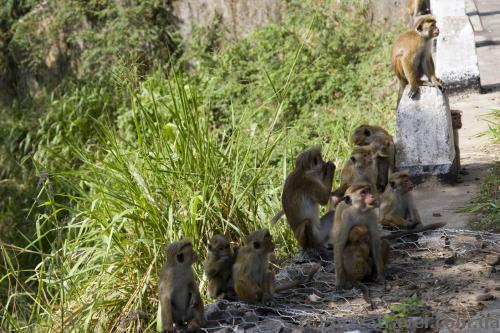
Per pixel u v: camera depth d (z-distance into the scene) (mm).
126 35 30469
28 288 16406
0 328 13445
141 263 13141
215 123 24562
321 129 22281
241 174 13547
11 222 25312
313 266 11328
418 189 14062
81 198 14469
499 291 9758
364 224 10273
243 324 9688
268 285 10164
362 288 10141
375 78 24266
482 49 23219
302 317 9750
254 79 26156
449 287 10023
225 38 29766
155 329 12570
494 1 28672
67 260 13711
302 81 24656
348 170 11805
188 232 12992
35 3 33156
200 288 12367
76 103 28594
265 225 13852
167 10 30750
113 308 12992
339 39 26359
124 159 14164
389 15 27078
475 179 14227
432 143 13961
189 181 13594
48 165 24047
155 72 28641
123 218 13102
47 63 33188
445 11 20938
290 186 11617
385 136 12492
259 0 29484
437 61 20016
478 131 16969
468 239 11477
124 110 26219
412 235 11703
